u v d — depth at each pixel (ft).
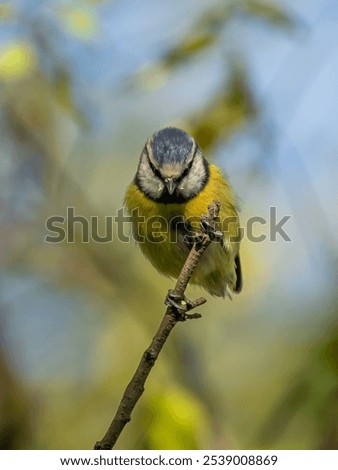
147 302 38.93
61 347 37.81
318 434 24.80
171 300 21.26
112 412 35.70
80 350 37.78
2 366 33.35
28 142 36.60
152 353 20.81
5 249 37.17
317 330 26.71
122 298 38.65
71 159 38.34
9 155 37.01
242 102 28.99
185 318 21.26
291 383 25.45
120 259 39.22
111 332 38.06
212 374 37.55
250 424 34.65
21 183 37.63
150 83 27.48
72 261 38.17
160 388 32.48
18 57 25.75
